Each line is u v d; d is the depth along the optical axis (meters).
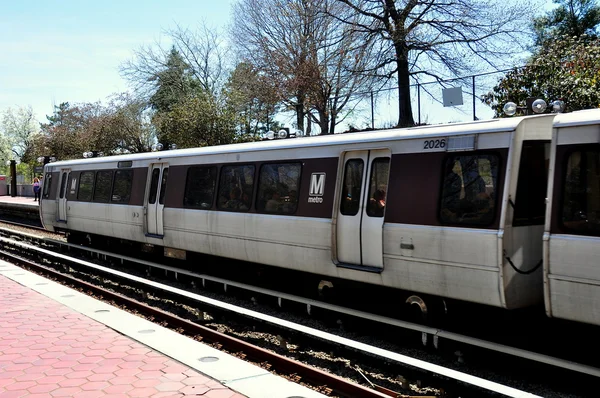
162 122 29.11
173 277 12.80
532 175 6.81
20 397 5.15
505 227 6.51
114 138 33.91
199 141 24.72
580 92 11.17
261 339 7.93
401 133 7.90
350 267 8.47
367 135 8.46
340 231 8.70
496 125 6.80
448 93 15.25
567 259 5.95
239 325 8.70
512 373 6.50
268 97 25.95
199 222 11.73
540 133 6.90
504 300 6.56
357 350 6.48
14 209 31.80
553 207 6.14
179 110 25.53
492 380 6.36
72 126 41.47
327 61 24.55
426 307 7.83
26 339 7.03
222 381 5.48
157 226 13.30
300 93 25.44
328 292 9.66
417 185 7.55
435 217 7.27
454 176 7.17
